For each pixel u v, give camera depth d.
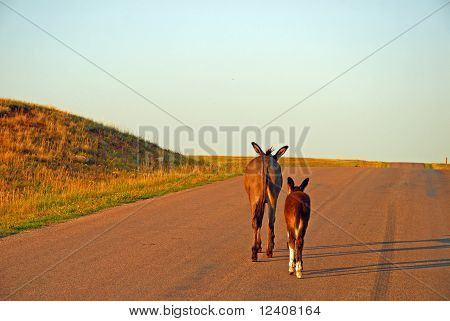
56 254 11.16
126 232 13.84
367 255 11.50
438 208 18.53
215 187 25.48
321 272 10.10
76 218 16.23
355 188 25.02
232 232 14.01
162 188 24.69
